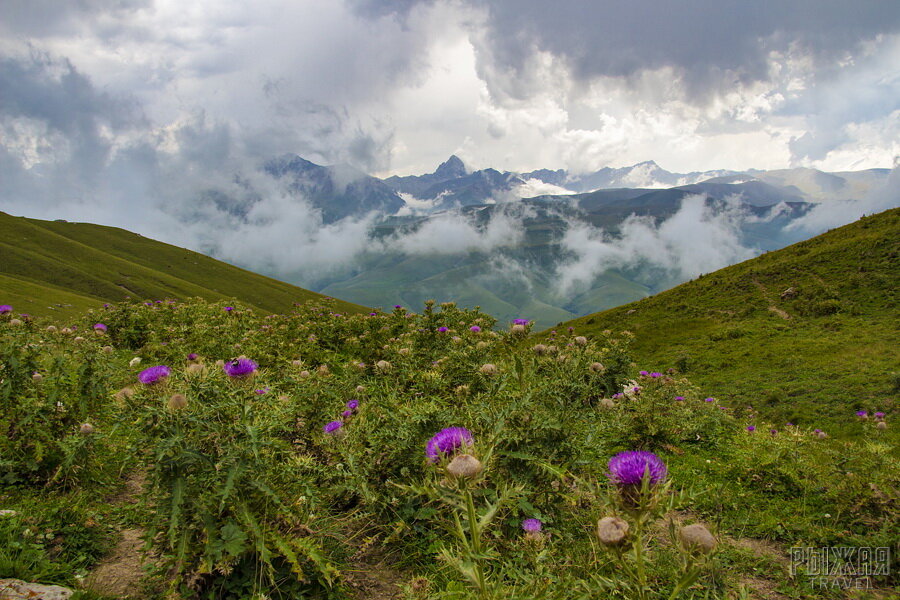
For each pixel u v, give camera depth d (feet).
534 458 14.52
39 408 17.37
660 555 13.75
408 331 39.65
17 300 253.85
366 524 15.99
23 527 13.71
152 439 10.96
